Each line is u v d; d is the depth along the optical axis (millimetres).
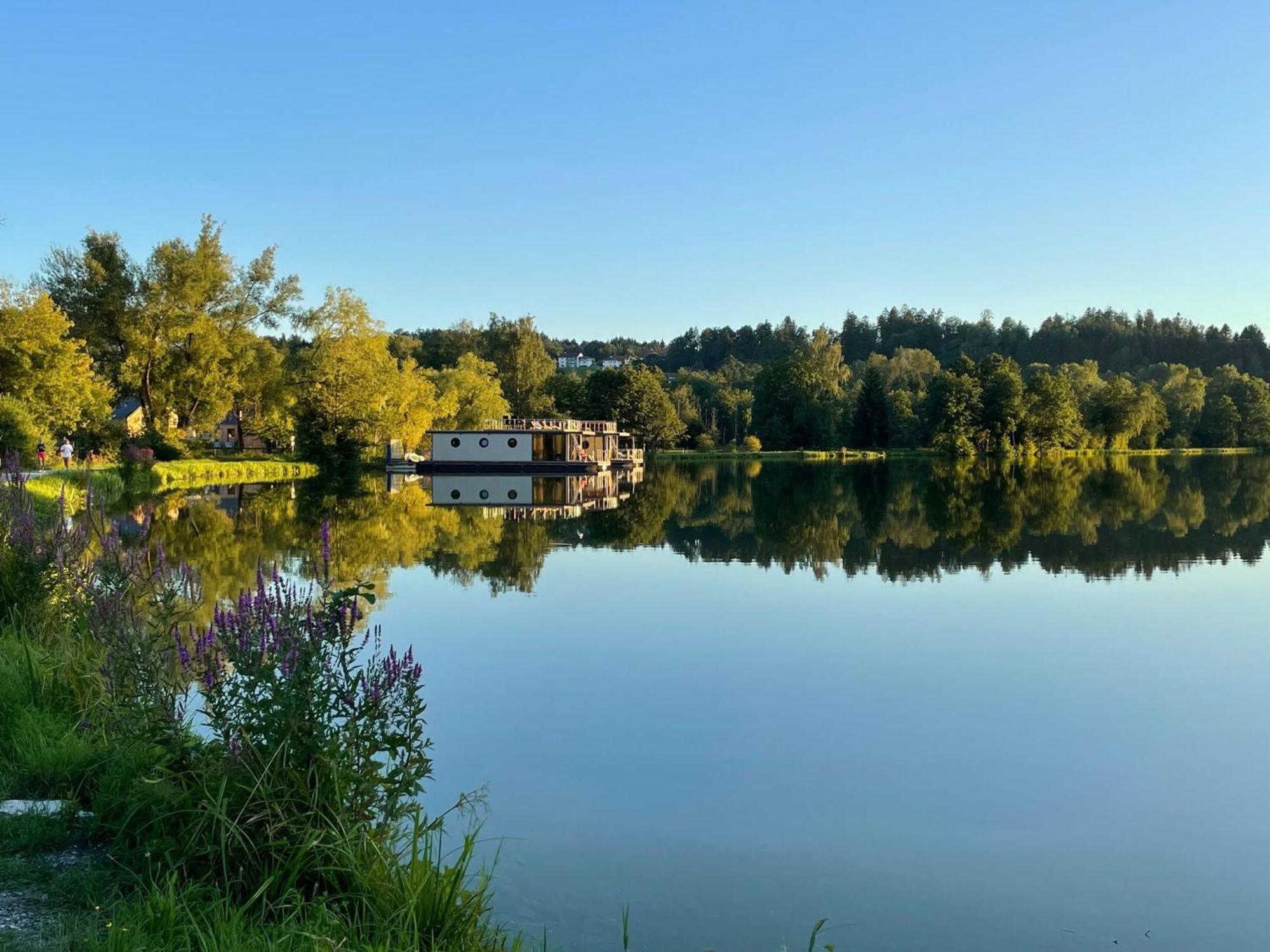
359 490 41469
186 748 4992
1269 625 13281
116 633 5777
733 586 16812
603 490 43688
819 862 6059
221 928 3781
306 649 4758
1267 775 7664
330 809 4605
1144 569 18656
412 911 4180
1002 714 9203
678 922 5281
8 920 3951
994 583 17125
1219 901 5660
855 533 25250
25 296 39500
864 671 10789
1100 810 6957
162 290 47281
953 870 6000
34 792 5414
